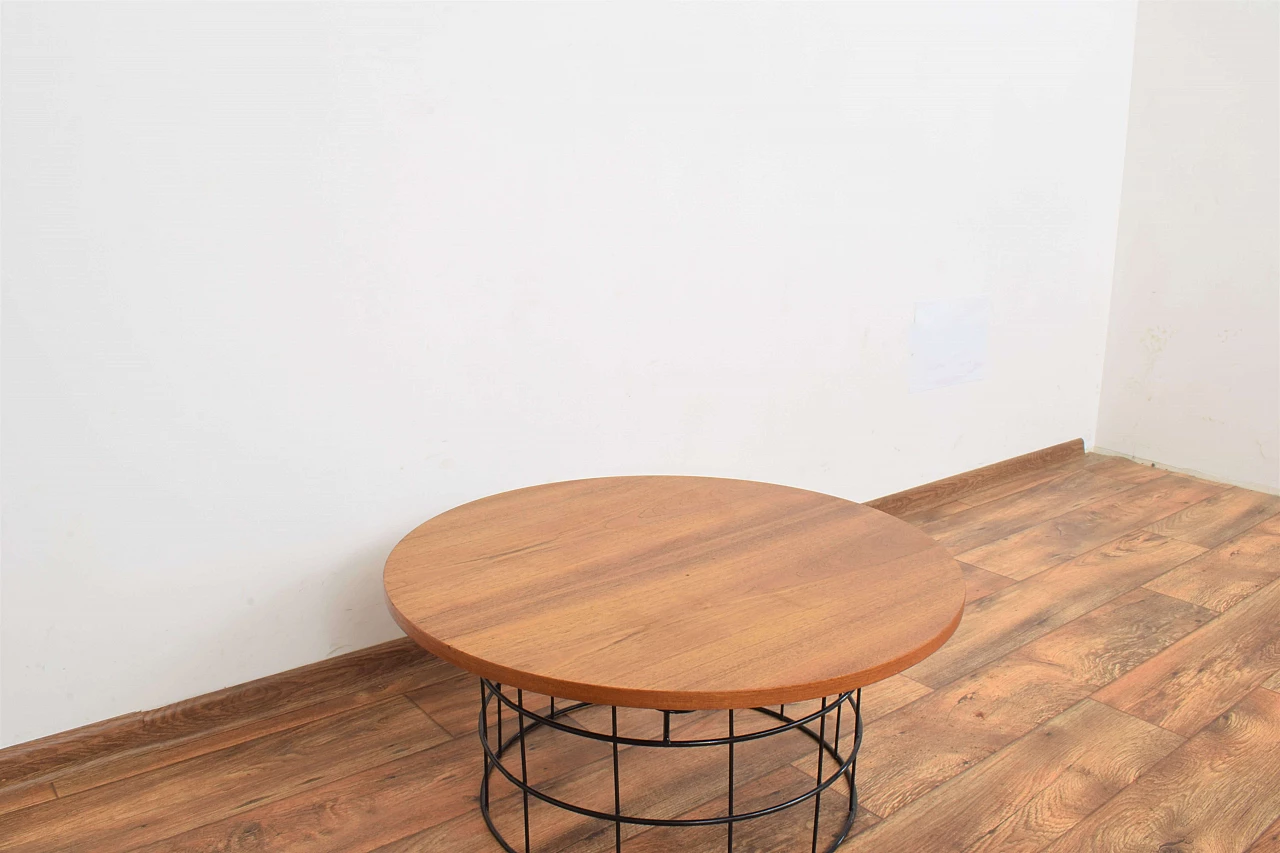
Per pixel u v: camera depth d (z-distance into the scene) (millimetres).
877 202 2814
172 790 1758
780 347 2705
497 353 2178
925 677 2146
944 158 2943
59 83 1604
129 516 1810
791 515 1858
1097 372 3717
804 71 2547
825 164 2662
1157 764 1815
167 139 1713
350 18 1848
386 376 2037
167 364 1789
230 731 1945
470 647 1344
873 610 1448
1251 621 2383
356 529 2078
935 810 1694
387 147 1938
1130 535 2938
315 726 1965
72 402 1713
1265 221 3156
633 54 2229
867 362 2936
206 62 1723
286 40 1791
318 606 2068
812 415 2844
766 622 1413
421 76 1949
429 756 1864
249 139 1788
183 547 1880
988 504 3223
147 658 1887
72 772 1807
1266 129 3102
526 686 1279
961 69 2908
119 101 1659
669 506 1918
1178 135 3354
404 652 2182
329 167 1881
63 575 1768
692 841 1618
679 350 2492
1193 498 3258
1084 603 2492
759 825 1659
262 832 1645
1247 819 1657
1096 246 3531
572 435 2350
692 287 2473
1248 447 3334
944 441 3246
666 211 2375
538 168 2143
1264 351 3232
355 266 1950
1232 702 2023
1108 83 3369
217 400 1854
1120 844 1600
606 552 1687
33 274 1639
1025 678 2133
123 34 1642
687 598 1498
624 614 1444
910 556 1651
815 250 2707
